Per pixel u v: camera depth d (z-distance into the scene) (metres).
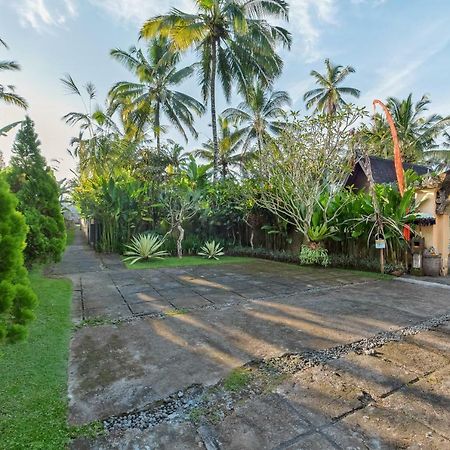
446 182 6.29
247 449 1.56
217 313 3.76
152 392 2.06
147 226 9.88
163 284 5.38
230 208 9.62
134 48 16.20
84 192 10.58
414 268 6.31
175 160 15.33
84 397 1.99
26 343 2.73
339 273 6.45
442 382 2.18
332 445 1.58
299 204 7.48
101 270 6.73
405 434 1.65
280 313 3.74
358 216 6.88
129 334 3.09
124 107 16.50
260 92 15.16
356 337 2.98
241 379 2.23
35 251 5.23
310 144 6.94
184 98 15.99
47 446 1.56
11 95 12.02
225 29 11.81
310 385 2.15
